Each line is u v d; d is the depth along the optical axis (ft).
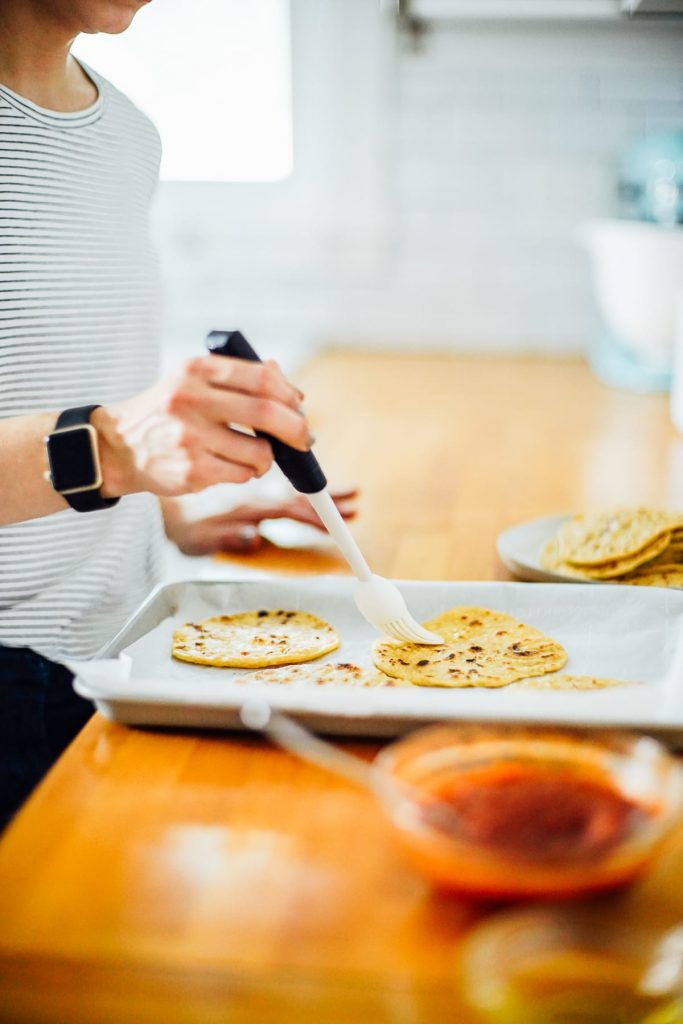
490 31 7.47
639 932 1.52
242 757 2.21
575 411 6.28
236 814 1.98
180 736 2.31
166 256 8.74
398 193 8.30
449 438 5.62
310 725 2.23
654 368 6.98
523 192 8.12
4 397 3.44
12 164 3.41
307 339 8.74
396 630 2.76
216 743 2.28
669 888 1.69
